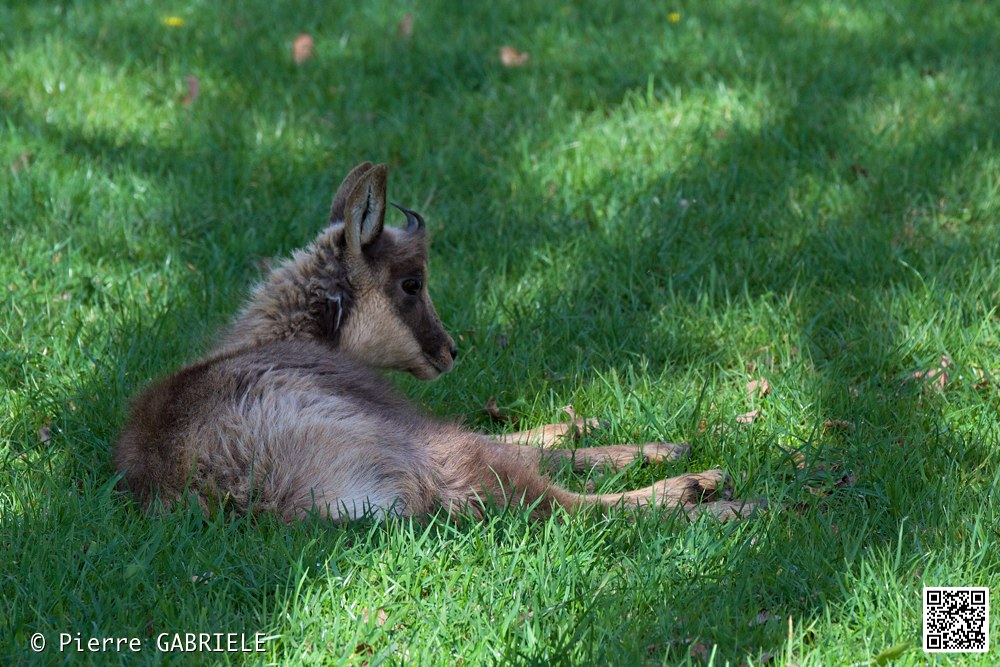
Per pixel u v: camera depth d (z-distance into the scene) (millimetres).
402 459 8133
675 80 16609
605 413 10094
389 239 9656
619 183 14062
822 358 10766
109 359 10586
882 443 9125
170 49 17531
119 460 8617
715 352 10969
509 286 12180
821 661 6730
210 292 11805
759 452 9297
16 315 11211
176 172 14156
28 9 18641
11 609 7016
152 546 7586
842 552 7754
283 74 16969
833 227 12773
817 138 14883
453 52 17453
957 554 7613
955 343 10648
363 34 18281
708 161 14398
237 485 7852
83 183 13539
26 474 8797
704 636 6973
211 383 8359
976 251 12227
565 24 18578
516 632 6969
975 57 17297
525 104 16031
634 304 11734
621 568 7660
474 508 8266
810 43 17688
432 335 9953
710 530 8070
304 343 9203
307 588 7273
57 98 15711
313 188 14016
